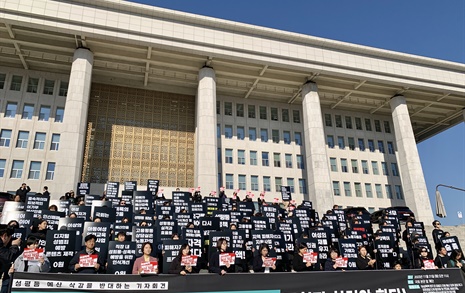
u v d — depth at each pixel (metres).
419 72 37.03
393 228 15.48
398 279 8.09
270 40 33.19
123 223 12.64
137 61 32.59
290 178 37.78
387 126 44.38
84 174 32.06
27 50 31.14
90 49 30.52
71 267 7.93
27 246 7.61
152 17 30.33
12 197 19.11
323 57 34.28
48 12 27.59
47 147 31.67
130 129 34.91
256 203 35.59
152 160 34.56
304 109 35.28
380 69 35.69
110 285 6.66
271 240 11.47
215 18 31.66
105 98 35.19
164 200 19.55
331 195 31.47
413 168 35.16
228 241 11.08
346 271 7.83
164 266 9.76
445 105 41.84
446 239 13.32
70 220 10.95
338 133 41.72
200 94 31.97
